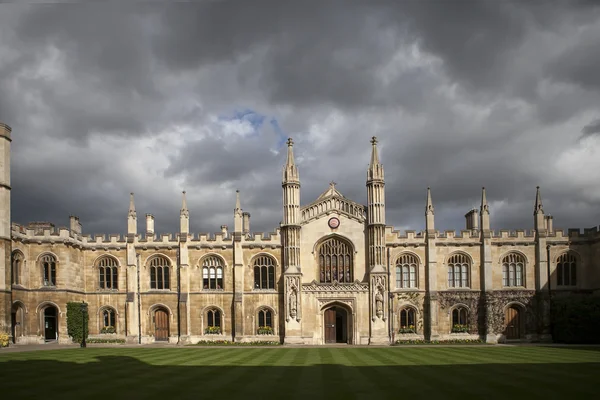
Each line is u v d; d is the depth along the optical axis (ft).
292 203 211.00
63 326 206.08
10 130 196.85
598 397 75.72
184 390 81.56
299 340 201.98
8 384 87.71
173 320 214.07
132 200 219.61
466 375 97.66
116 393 79.20
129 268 215.51
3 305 184.75
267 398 75.36
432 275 209.87
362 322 204.33
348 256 212.02
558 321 200.95
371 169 211.00
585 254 210.79
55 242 207.82
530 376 95.96
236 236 214.69
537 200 213.46
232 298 213.25
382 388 83.56
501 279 211.82
